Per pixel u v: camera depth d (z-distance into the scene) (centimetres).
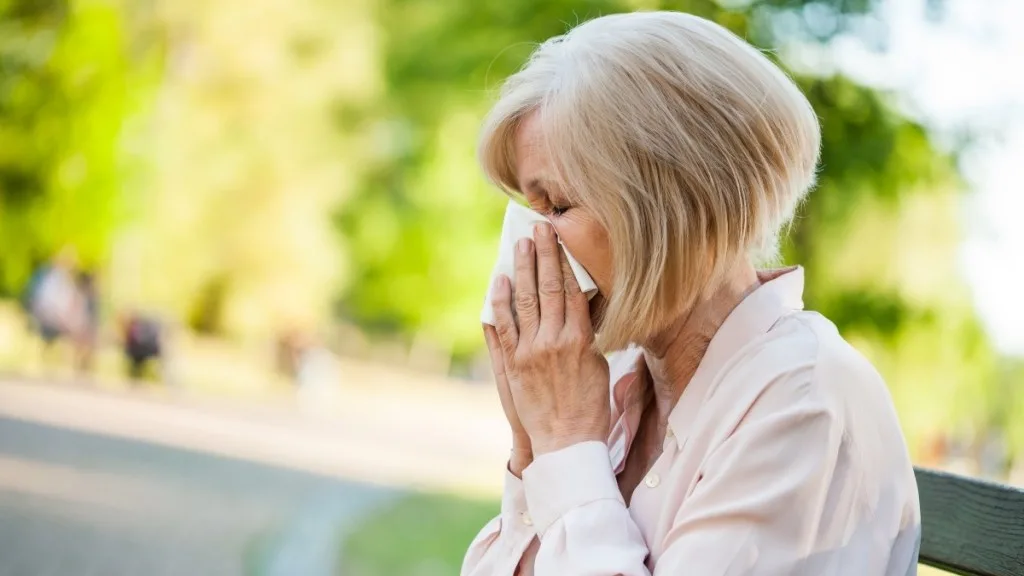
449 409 3206
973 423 1275
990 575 181
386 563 900
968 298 853
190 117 3092
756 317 172
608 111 164
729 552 151
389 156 3194
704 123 163
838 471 156
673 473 169
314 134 3188
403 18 2167
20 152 2886
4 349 2608
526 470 175
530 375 179
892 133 751
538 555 169
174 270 3131
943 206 805
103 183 2903
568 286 177
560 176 170
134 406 2056
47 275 2500
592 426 176
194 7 3036
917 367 863
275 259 3250
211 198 3147
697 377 173
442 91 1895
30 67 2881
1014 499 177
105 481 1219
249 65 3103
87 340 2495
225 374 2997
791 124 168
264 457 1583
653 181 163
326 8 3125
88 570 798
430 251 3266
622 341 169
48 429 1599
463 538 1066
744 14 730
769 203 168
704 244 165
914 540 164
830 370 160
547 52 179
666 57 164
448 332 3525
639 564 160
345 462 1653
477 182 2155
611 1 969
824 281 758
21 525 941
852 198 749
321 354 2959
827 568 153
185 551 884
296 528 1038
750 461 156
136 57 2986
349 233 3459
